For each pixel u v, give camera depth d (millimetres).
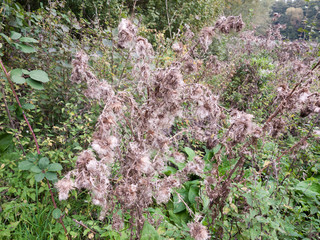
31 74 1438
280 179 2334
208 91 1325
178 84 1200
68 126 2223
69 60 2529
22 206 1852
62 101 2430
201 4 7812
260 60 4949
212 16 8969
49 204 1986
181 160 1456
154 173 1386
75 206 2062
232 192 1694
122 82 2475
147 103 1365
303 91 1658
